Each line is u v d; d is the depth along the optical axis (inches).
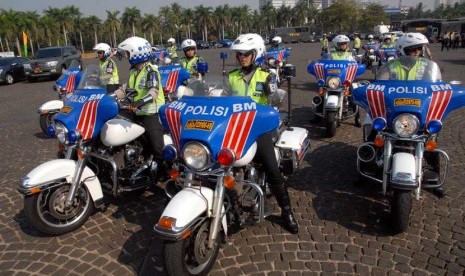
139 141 182.2
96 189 166.1
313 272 131.0
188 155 121.6
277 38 610.9
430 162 167.6
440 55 1016.9
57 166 153.3
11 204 191.3
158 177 187.3
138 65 182.4
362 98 164.9
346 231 155.7
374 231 154.7
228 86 147.6
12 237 159.6
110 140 163.8
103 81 181.2
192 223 116.8
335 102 277.9
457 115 325.7
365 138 194.5
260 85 151.6
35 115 417.7
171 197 138.3
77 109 157.2
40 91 625.9
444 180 160.6
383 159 161.6
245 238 152.9
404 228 146.9
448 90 151.7
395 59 178.4
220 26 3523.6
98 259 142.6
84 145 159.9
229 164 119.6
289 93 169.6
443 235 149.6
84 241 154.9
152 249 147.7
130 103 159.2
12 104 502.6
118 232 161.0
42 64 749.9
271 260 138.4
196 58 352.5
